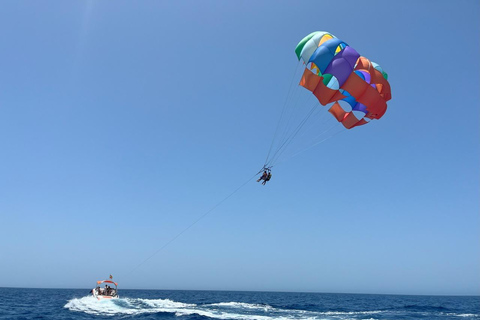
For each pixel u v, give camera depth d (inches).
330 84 781.3
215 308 1133.1
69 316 908.0
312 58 716.0
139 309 1037.2
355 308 1438.2
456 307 1697.8
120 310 1014.4
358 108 775.1
